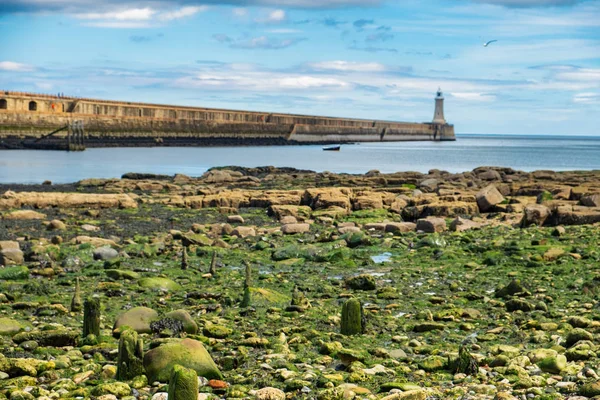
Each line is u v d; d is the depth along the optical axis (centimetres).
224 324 1617
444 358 1322
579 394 1123
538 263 2397
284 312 1748
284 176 6831
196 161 11538
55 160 10425
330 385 1158
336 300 1928
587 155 18038
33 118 13200
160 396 1073
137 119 15975
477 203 4119
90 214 3834
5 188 5650
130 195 4722
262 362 1313
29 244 2870
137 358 1204
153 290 2038
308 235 3269
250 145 19475
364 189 4897
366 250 2809
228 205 4359
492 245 2744
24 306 1803
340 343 1438
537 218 3462
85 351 1374
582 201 3834
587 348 1355
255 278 2247
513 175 6531
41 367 1238
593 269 2294
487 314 1742
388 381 1204
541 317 1698
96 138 14650
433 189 5225
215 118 19238
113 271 2230
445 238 3050
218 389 1148
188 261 2564
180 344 1248
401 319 1686
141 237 3108
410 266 2456
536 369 1270
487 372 1257
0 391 1109
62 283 2130
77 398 1091
